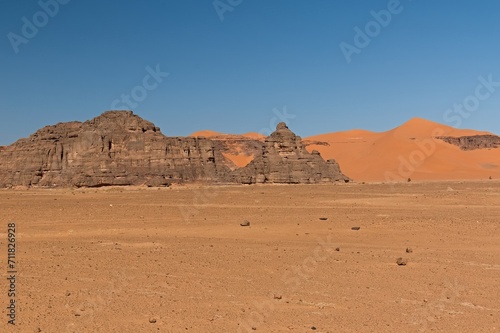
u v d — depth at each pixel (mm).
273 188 92500
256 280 18688
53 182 115938
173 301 16031
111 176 109812
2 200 63094
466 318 14375
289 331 13312
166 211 44188
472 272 19984
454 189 76938
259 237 29469
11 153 130875
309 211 43531
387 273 19781
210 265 21266
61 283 18328
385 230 31469
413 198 57719
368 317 14438
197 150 123875
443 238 28500
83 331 13352
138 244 27016
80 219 38969
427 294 16828
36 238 29922
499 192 65312
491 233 30031
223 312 14906
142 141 117875
